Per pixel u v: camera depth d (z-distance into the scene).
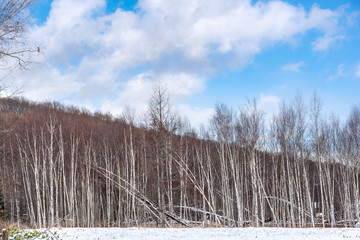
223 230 22.12
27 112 53.31
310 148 40.97
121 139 48.78
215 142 42.09
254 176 33.31
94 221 38.66
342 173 40.31
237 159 39.56
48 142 41.28
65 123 49.41
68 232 20.11
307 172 41.62
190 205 43.94
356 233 18.89
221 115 39.47
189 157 42.28
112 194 39.72
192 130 47.19
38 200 33.00
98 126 52.88
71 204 34.88
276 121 40.06
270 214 42.78
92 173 41.59
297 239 16.56
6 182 39.50
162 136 30.23
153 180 32.84
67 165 42.88
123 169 41.88
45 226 32.47
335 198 47.94
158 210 32.66
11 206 39.44
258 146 39.09
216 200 43.88
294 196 41.78
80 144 44.91
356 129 37.94
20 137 40.62
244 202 43.44
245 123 38.28
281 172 40.66
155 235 18.83
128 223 32.91
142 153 38.62
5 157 40.44
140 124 34.50
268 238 17.03
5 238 10.53
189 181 34.06
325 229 22.41
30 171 42.34
